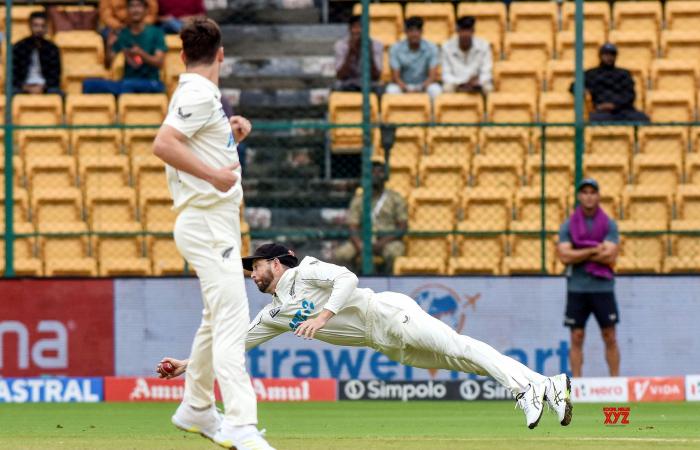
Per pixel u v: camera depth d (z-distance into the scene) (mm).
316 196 54562
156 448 27188
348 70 56375
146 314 48125
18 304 48031
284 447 27500
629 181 52625
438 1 64250
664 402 44594
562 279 47344
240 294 22578
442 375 47656
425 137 53531
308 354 47594
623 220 51656
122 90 55781
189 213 22375
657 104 56656
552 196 51406
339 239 53281
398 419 38406
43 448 27188
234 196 22438
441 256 50625
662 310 47531
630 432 32406
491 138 53188
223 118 22500
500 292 47469
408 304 27141
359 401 45812
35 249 51531
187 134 21906
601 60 53969
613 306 45281
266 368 47688
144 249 51969
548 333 47375
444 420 37844
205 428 24141
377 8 62625
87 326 48062
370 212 48062
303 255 53094
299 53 65375
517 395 26422
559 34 61031
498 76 58375
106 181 53281
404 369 47594
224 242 22453
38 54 56219
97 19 61438
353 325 27391
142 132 54125
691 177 52938
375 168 49156
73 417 39406
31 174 52969
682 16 61781
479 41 56844
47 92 56125
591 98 54250
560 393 26125
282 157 58031
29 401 45688
